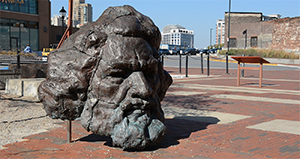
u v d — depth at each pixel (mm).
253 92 12500
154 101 4953
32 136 5691
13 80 10703
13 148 4977
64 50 4984
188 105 9289
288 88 14047
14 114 7582
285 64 39062
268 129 6316
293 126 6602
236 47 56188
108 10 5117
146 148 4961
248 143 5277
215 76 20688
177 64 33250
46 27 47469
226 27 57156
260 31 52906
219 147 5043
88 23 5258
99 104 4723
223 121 7086
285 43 49344
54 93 4801
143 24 5094
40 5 46594
